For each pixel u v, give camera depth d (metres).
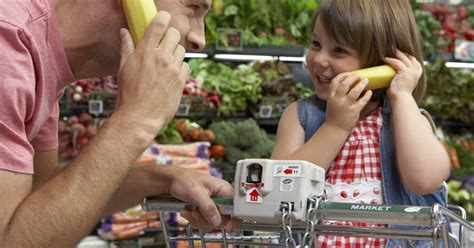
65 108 4.54
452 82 5.47
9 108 1.25
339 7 2.00
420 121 1.91
